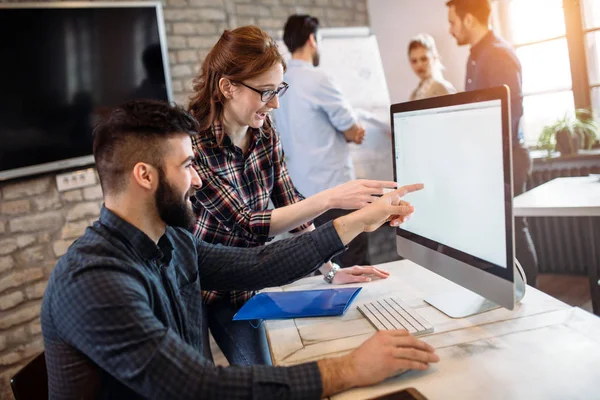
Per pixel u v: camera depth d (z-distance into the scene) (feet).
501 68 9.13
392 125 4.58
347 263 8.90
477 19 9.32
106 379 3.06
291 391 2.82
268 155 5.23
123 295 2.81
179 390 2.72
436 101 3.86
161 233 3.45
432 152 4.00
